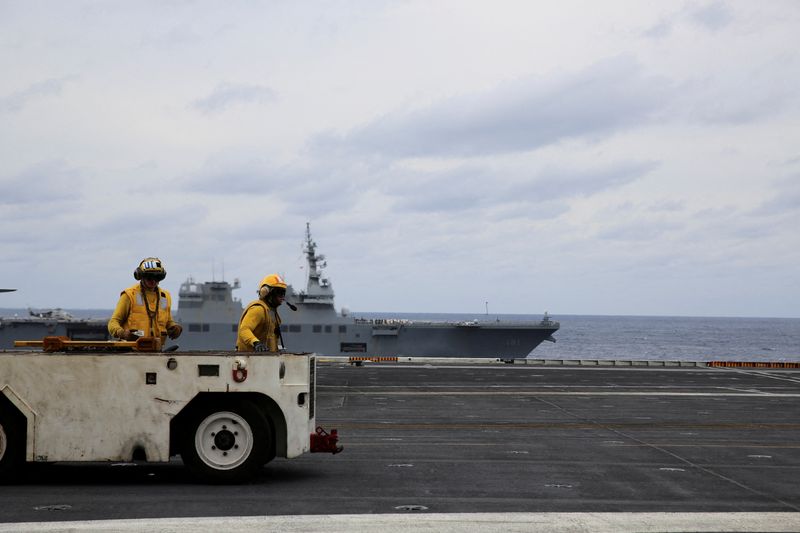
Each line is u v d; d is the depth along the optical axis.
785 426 19.14
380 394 26.97
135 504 9.62
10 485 10.86
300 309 69.12
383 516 9.10
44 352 10.95
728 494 10.82
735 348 154.62
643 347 158.00
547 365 45.91
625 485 11.38
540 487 11.12
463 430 17.77
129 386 10.63
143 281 11.90
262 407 11.16
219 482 10.89
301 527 8.54
